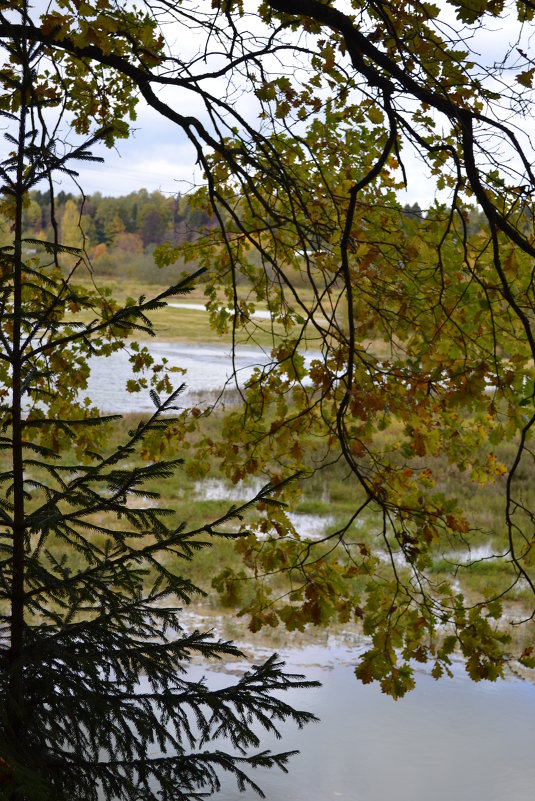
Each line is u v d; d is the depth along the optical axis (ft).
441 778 23.34
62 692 8.99
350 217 10.37
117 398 102.32
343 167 15.46
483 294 13.51
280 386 15.60
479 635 13.39
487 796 22.52
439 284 13.78
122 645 9.43
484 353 14.17
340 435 11.68
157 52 13.94
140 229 365.61
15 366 9.85
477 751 25.41
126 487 9.53
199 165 15.23
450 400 13.16
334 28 11.73
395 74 11.51
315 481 62.54
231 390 110.11
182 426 16.31
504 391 13.28
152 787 17.88
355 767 23.90
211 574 40.24
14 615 9.48
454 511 14.08
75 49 12.78
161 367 16.71
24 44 10.44
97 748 9.07
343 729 26.63
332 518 53.98
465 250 11.48
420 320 14.38
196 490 59.16
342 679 31.01
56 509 9.42
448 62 12.18
